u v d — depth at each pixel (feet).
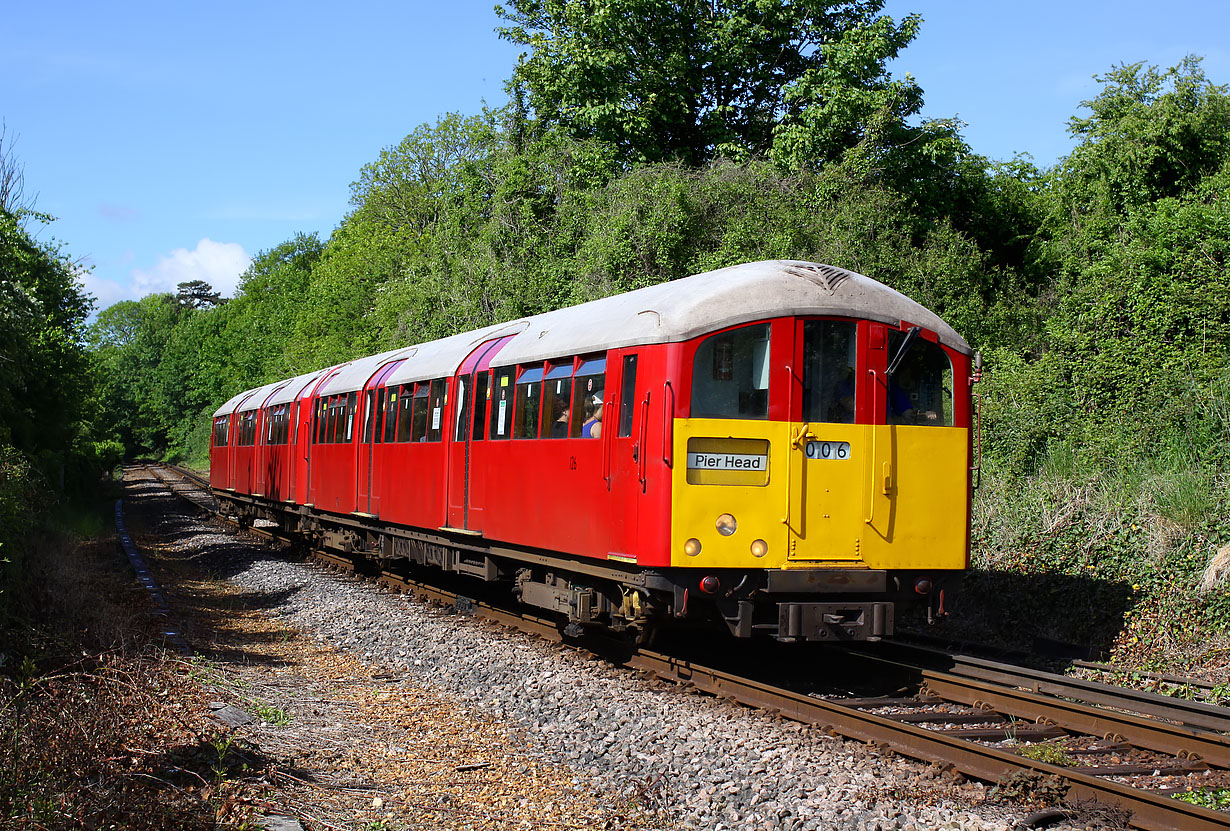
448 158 149.89
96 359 98.02
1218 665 30.04
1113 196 75.00
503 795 20.57
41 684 23.29
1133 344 46.83
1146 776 20.21
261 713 25.67
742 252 68.23
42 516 46.98
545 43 96.17
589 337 31.42
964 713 25.45
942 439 29.09
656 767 21.89
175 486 160.56
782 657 33.58
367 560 59.98
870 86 82.17
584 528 30.81
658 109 93.45
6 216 66.54
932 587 29.37
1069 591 36.99
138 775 18.85
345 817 18.72
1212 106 73.61
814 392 27.89
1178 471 39.14
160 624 37.27
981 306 68.49
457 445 41.60
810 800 19.16
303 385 69.31
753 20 95.20
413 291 96.58
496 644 35.17
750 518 27.14
